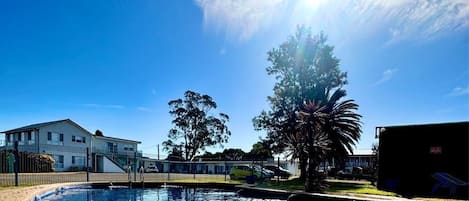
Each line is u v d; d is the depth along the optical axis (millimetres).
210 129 52250
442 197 13734
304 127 17562
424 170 17188
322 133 17938
